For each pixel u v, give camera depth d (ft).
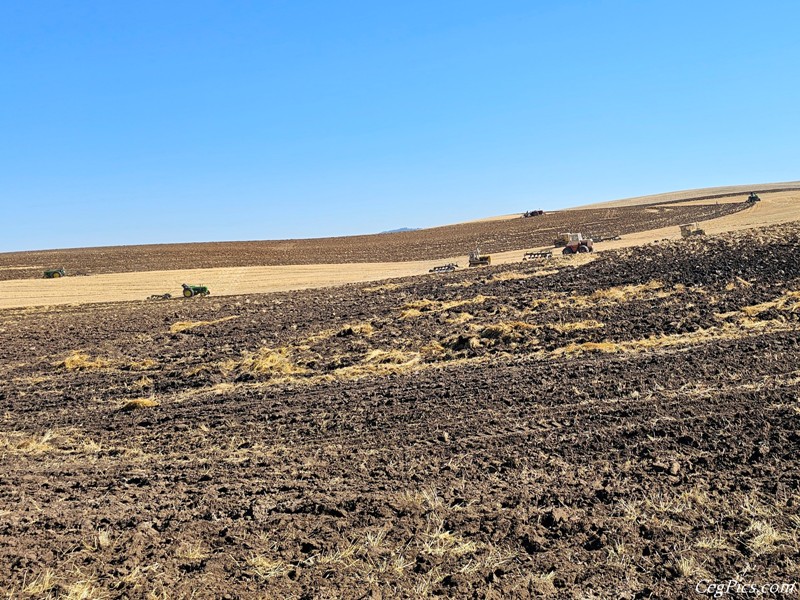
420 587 18.35
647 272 96.73
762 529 20.93
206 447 36.83
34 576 18.93
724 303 72.18
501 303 86.58
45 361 77.61
